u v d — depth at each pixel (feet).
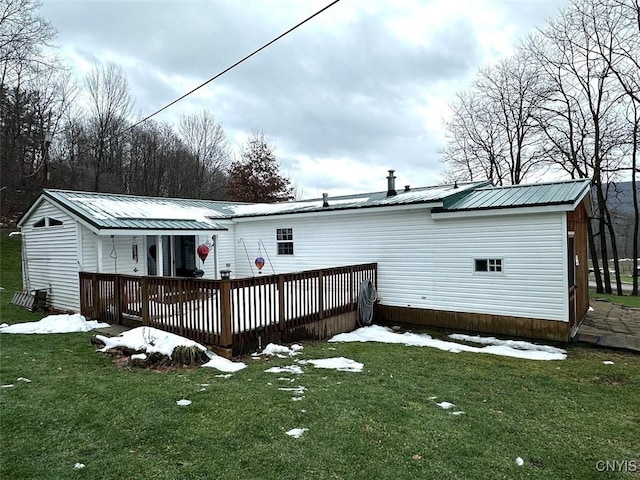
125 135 99.09
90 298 28.84
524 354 22.93
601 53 52.90
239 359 20.22
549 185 28.89
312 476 9.56
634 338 23.94
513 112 65.41
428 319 30.58
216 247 40.93
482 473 9.88
